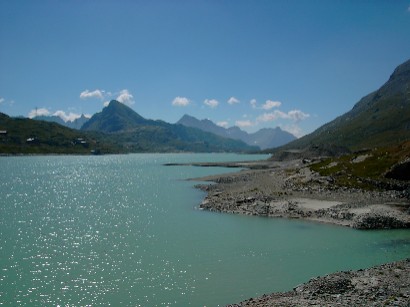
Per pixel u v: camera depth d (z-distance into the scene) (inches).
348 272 1373.0
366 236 2059.5
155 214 2790.4
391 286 1187.3
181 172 7421.3
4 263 1604.3
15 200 3639.3
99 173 7332.7
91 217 2684.5
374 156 3961.6
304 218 2516.0
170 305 1198.9
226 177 5388.8
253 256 1702.8
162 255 1720.0
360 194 3068.4
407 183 3169.3
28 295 1272.1
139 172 7524.6
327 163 4291.3
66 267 1555.1
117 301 1225.4
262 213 2689.5
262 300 1129.4
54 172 7623.0
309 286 1233.4
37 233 2166.6
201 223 2439.7
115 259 1663.4
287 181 3909.9
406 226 2249.0
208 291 1307.8
